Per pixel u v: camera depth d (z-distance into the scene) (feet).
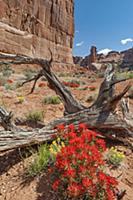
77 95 50.57
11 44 160.25
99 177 13.82
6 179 16.65
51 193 14.79
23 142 18.63
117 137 21.56
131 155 19.92
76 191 13.14
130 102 39.19
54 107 36.58
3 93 46.11
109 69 24.72
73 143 15.84
